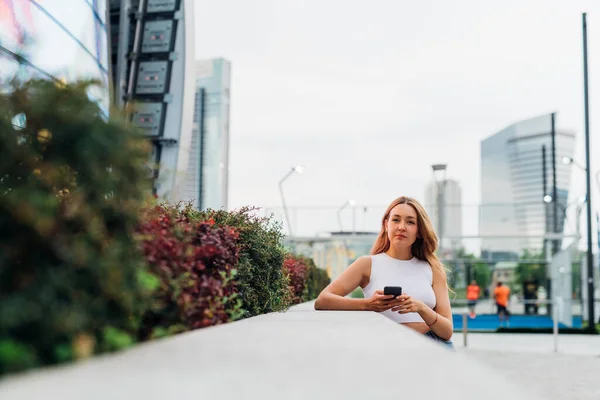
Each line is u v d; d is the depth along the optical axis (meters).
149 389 1.96
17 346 2.18
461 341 21.92
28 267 2.30
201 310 4.21
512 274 36.22
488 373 2.31
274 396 1.90
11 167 2.54
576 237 34.91
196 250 4.28
